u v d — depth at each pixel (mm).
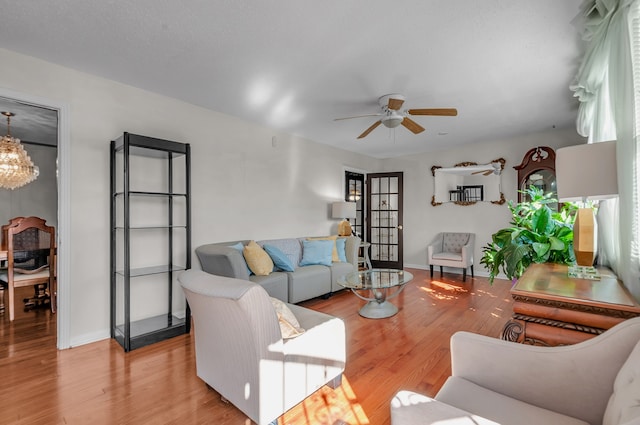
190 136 3477
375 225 6574
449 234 5711
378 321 3240
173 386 2027
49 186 5184
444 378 2127
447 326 3088
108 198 2855
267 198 4379
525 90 3094
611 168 1562
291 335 1729
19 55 2404
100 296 2801
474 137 5020
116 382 2078
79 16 1957
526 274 1860
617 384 914
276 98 3307
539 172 4836
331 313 3543
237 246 3604
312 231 5184
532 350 1129
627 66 1447
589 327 1337
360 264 6219
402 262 6215
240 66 2613
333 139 5121
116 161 2957
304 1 1819
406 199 6363
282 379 1609
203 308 1707
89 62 2547
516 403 1071
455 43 2252
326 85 2969
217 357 1761
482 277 5336
